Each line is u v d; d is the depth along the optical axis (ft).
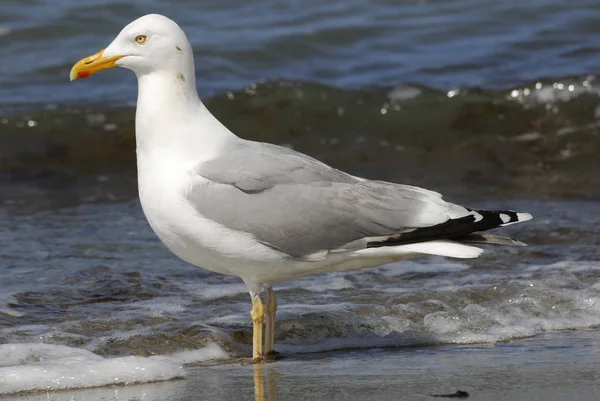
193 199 31.76
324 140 68.74
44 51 79.15
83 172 64.75
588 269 42.11
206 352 32.81
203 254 32.55
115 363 29.35
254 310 32.99
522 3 87.81
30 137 67.31
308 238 32.01
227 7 86.99
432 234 32.12
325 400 26.55
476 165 65.36
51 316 36.42
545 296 37.63
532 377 28.27
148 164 32.76
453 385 27.61
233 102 70.44
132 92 73.97
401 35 83.56
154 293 39.83
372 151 67.56
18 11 83.46
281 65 79.25
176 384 28.50
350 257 32.71
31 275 42.14
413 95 71.10
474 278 41.27
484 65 77.82
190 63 33.53
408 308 36.63
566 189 59.77
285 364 31.07
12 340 33.14
